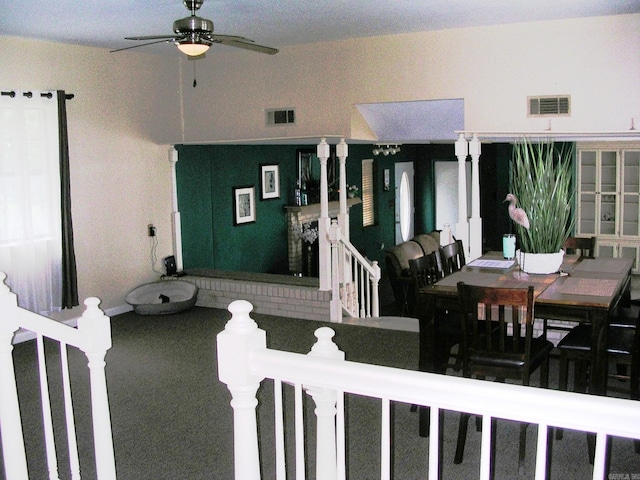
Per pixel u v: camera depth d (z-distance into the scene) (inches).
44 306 245.9
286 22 215.5
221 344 67.1
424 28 233.1
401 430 158.4
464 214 239.9
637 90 214.5
